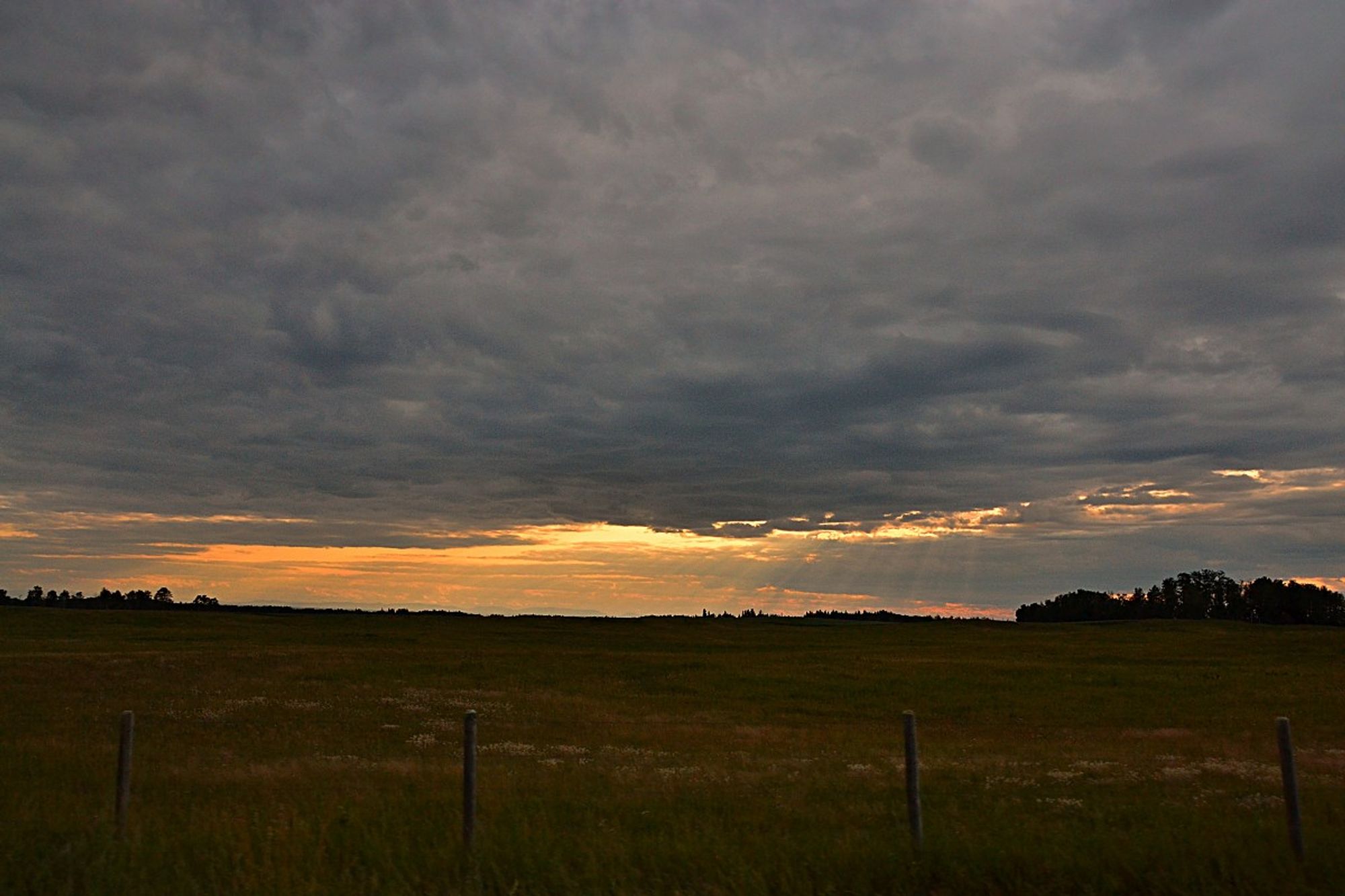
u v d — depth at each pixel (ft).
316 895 31.91
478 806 48.16
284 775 62.64
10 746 78.28
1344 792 56.03
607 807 49.70
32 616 386.73
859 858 35.78
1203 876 32.94
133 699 131.64
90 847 36.94
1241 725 126.11
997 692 173.47
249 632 347.36
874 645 346.13
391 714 124.26
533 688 169.37
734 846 37.91
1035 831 41.88
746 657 256.52
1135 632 444.14
